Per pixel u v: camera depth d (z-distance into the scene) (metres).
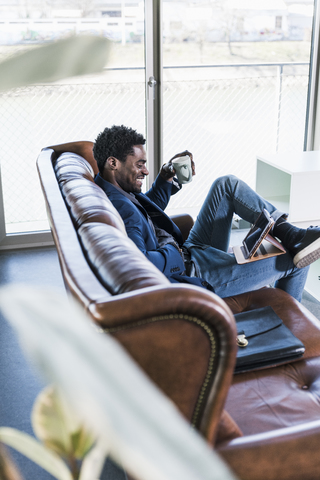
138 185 1.89
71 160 2.01
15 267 3.09
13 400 1.86
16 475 0.25
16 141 3.64
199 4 3.50
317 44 3.58
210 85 4.29
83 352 0.14
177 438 0.14
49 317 0.14
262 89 4.39
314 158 2.83
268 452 0.94
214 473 0.14
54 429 0.44
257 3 3.59
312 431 0.97
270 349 1.37
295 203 2.60
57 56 0.14
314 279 2.61
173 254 1.76
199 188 4.39
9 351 2.19
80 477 0.43
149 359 0.83
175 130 4.34
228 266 1.89
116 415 0.14
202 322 0.83
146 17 3.23
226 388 0.88
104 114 3.73
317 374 1.34
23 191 3.74
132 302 0.79
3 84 0.14
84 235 1.21
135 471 0.14
